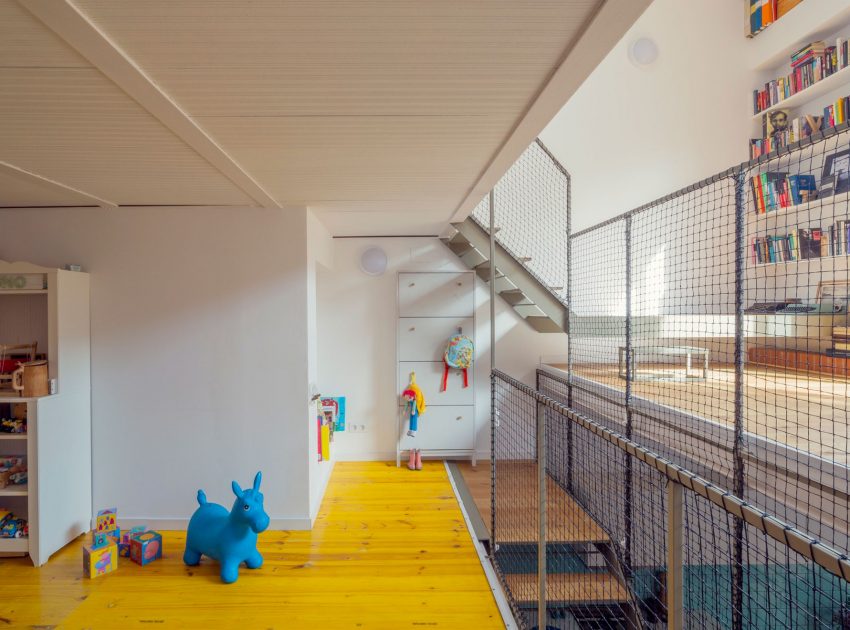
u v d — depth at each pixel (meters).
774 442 2.05
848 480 1.71
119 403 3.37
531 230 5.32
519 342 4.91
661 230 5.13
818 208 3.92
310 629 2.36
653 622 2.14
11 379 3.08
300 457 3.41
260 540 3.26
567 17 1.24
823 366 3.65
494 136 2.08
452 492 4.09
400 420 4.72
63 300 3.09
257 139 2.09
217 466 3.39
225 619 2.42
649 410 3.06
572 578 2.80
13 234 3.35
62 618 2.42
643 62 5.29
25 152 2.24
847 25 4.19
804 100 4.52
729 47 5.27
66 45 1.34
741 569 1.92
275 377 3.40
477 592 2.68
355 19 1.23
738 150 5.26
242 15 1.21
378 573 2.86
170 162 2.40
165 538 3.26
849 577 0.61
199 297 3.38
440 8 1.19
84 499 3.28
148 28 1.25
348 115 1.85
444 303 4.73
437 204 3.39
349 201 3.28
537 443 2.09
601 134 5.32
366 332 4.86
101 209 3.35
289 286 3.41
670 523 1.09
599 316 4.76
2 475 2.99
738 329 2.13
